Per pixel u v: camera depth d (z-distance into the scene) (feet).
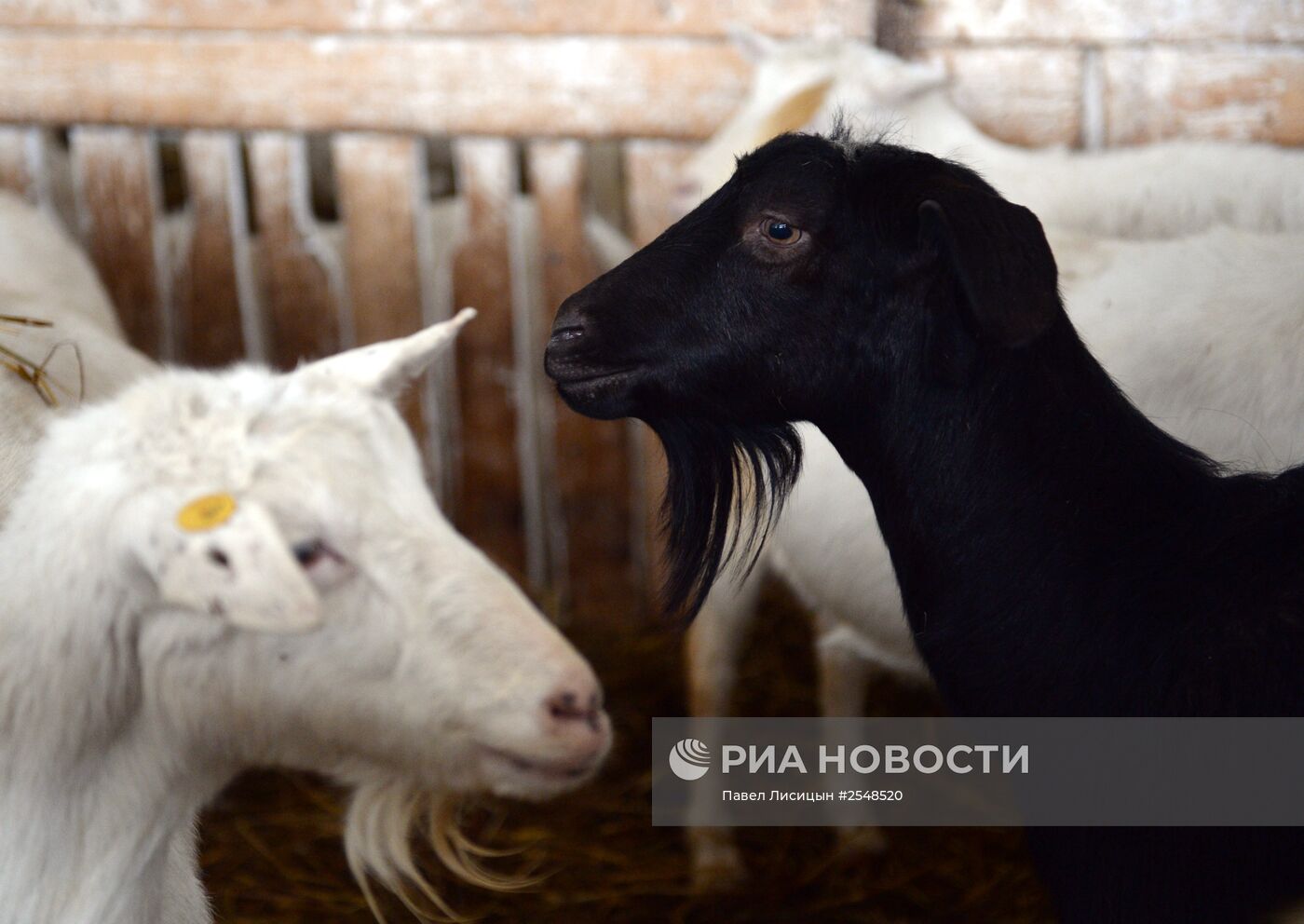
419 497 6.01
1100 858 6.57
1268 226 9.84
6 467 7.68
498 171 13.80
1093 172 10.38
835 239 6.75
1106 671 6.51
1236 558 6.43
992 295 5.87
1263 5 11.96
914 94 11.09
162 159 17.02
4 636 5.81
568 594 15.15
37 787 5.90
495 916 10.71
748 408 7.14
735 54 12.89
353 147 13.71
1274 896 6.14
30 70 13.50
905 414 6.92
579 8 13.01
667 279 6.98
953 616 7.01
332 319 14.26
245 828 11.56
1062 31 12.35
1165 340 8.59
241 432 5.79
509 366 14.47
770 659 14.35
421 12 13.16
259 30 13.32
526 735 5.70
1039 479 6.74
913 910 10.86
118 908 6.08
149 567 5.42
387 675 5.76
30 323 9.23
